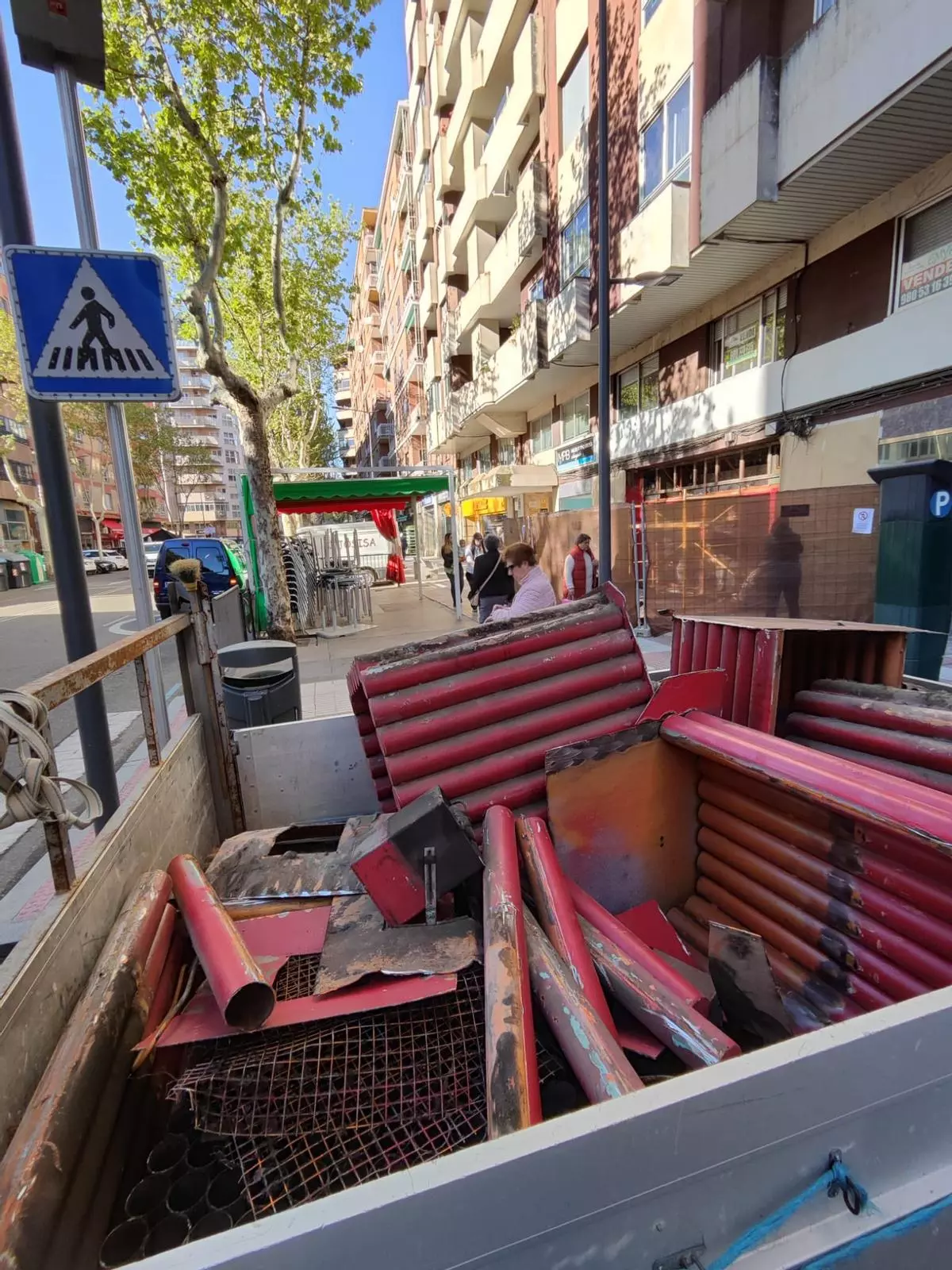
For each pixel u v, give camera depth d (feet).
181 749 8.75
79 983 4.84
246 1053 4.94
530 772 8.33
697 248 32.76
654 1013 5.08
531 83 52.11
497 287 64.39
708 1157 2.77
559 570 40.86
